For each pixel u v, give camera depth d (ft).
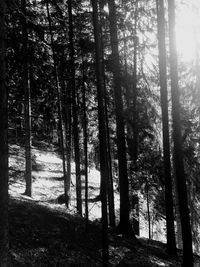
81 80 75.77
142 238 70.59
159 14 58.80
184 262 51.78
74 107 70.03
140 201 84.28
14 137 103.35
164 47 58.54
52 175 115.03
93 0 46.03
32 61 64.90
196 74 80.18
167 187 60.59
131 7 69.26
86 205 58.39
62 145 76.48
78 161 70.54
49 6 80.02
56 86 76.84
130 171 76.48
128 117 64.49
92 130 107.86
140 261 52.37
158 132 79.15
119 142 62.59
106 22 66.54
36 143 136.67
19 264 39.96
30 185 74.38
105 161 44.47
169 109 79.77
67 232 54.60
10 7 35.37
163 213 84.64
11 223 50.26
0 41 29.89
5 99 29.81
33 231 50.14
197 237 85.66
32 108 84.12
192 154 79.41
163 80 58.80
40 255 43.86
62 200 83.87
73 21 74.33
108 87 78.74
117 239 59.16
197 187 82.33
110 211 71.61
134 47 71.05
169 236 61.72
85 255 48.75
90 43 65.98
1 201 29.19
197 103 79.56
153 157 78.18
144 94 76.74
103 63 62.34
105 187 44.45
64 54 81.46
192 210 84.33
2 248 29.19
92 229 60.44
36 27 60.44
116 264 49.65
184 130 78.84
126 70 71.10
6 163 29.45
